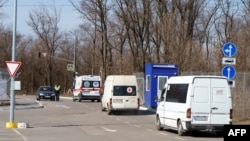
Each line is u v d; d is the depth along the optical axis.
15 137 24.44
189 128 25.14
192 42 58.44
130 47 78.00
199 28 72.62
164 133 27.19
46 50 132.50
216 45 65.75
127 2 75.25
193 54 57.06
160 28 64.19
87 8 84.06
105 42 85.50
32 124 32.91
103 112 46.56
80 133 26.81
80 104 62.31
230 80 26.44
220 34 73.44
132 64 80.06
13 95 30.39
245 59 51.97
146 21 74.62
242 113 34.69
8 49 131.25
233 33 64.81
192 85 25.50
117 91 42.75
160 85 49.25
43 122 34.69
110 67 87.56
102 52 88.44
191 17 68.12
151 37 74.88
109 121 35.97
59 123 33.91
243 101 34.44
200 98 25.44
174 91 27.39
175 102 26.86
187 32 65.25
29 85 140.62
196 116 25.31
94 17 84.12
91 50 115.94
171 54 58.03
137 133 26.97
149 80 50.44
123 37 83.94
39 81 140.62
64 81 134.75
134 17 75.25
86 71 130.12
